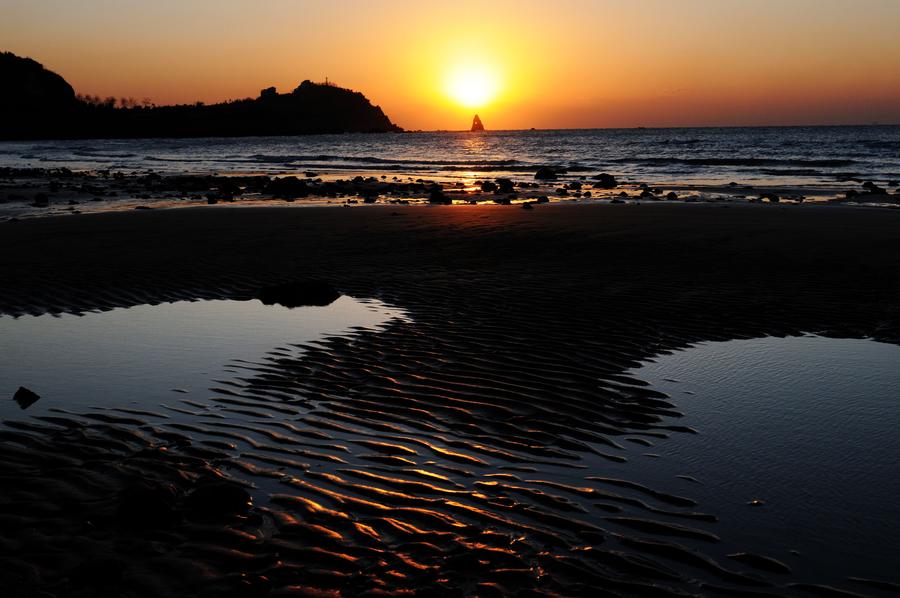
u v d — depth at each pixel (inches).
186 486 193.5
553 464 205.0
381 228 678.5
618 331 338.6
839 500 183.2
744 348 312.8
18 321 376.8
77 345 329.7
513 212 801.6
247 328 353.7
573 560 155.6
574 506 180.1
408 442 221.0
